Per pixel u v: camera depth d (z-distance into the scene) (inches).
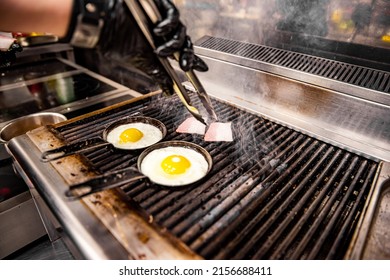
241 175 22.1
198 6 33.7
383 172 21.7
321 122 26.9
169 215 19.1
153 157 23.5
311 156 24.1
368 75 24.8
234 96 32.2
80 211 18.4
